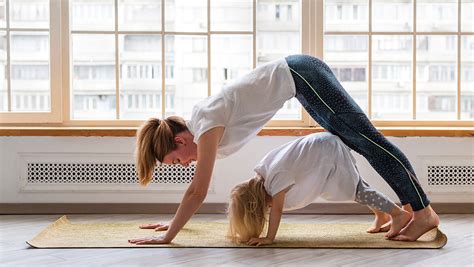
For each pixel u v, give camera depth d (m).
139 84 10.12
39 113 4.11
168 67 10.11
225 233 3.25
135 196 4.02
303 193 3.01
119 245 2.94
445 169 4.03
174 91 10.19
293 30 10.69
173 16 10.12
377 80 10.88
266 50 10.65
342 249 2.89
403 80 10.90
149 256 2.74
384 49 10.78
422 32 4.20
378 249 2.89
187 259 2.69
